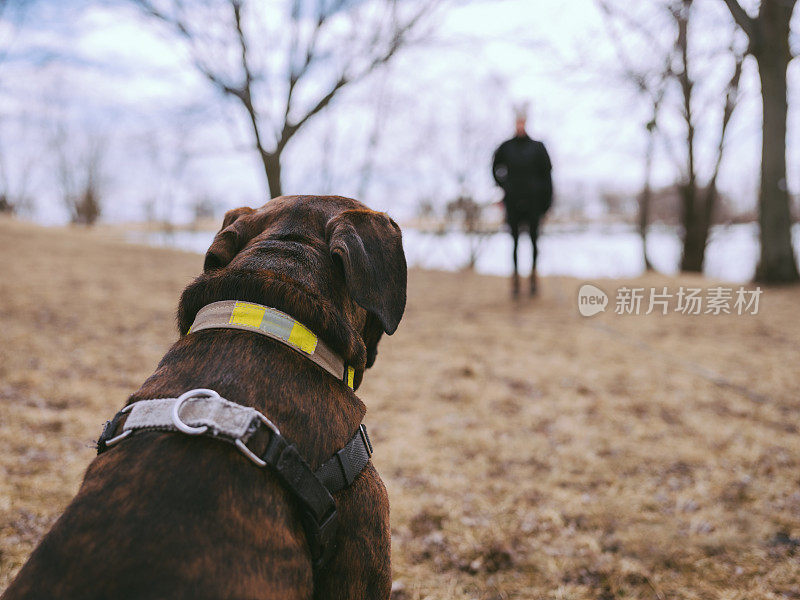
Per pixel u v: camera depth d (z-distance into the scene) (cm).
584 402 450
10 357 477
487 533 280
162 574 88
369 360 162
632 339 638
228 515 97
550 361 555
